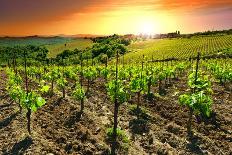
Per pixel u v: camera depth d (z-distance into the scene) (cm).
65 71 4719
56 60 17188
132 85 2795
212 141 2242
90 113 2822
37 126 2391
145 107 3184
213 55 10744
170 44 17450
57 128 2397
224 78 4412
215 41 15275
